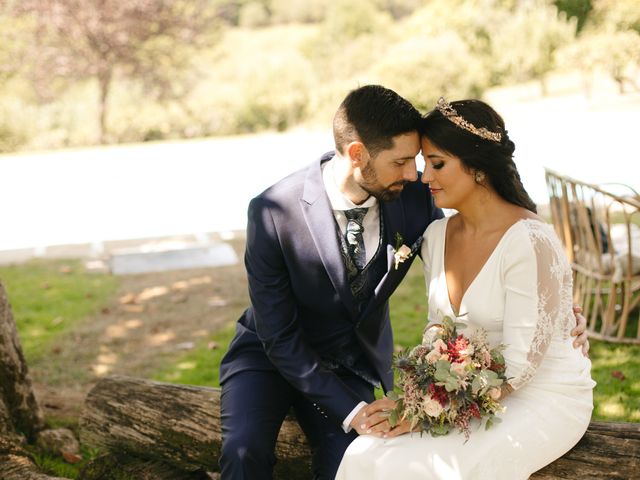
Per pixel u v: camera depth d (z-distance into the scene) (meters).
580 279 5.25
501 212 2.54
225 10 26.25
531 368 2.41
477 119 2.48
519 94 21.94
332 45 28.62
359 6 30.02
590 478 2.43
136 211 11.19
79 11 22.39
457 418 2.36
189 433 3.13
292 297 2.85
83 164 17.11
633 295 5.51
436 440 2.38
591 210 5.13
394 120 2.54
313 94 22.80
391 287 2.82
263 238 2.78
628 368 4.55
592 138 13.64
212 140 21.47
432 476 2.33
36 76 23.05
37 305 6.68
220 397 2.96
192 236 9.23
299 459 2.96
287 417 3.02
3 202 12.56
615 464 2.43
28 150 22.05
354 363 2.96
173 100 24.53
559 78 23.48
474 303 2.54
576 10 22.44
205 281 7.26
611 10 20.39
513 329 2.44
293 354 2.74
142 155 18.31
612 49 18.73
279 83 23.28
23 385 4.07
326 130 21.81
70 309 6.55
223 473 2.67
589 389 2.56
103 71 22.58
